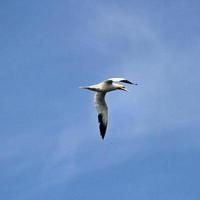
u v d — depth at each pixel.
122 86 74.25
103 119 75.00
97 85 73.75
